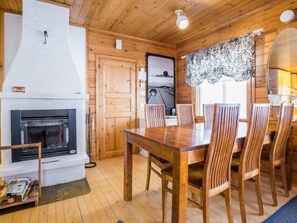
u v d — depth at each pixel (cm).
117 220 177
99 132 372
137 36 402
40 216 183
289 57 260
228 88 355
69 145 264
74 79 273
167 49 451
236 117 148
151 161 228
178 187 133
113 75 386
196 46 408
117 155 392
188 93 430
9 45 293
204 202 139
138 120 410
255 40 298
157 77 436
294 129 257
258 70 296
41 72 253
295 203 206
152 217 182
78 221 175
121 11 295
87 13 302
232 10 291
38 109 247
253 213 188
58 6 266
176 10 290
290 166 241
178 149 132
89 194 226
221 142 141
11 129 231
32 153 245
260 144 182
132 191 234
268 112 182
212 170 141
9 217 180
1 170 223
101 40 372
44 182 247
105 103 379
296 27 252
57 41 266
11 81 236
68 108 265
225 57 333
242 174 168
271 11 278
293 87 257
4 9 288
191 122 294
